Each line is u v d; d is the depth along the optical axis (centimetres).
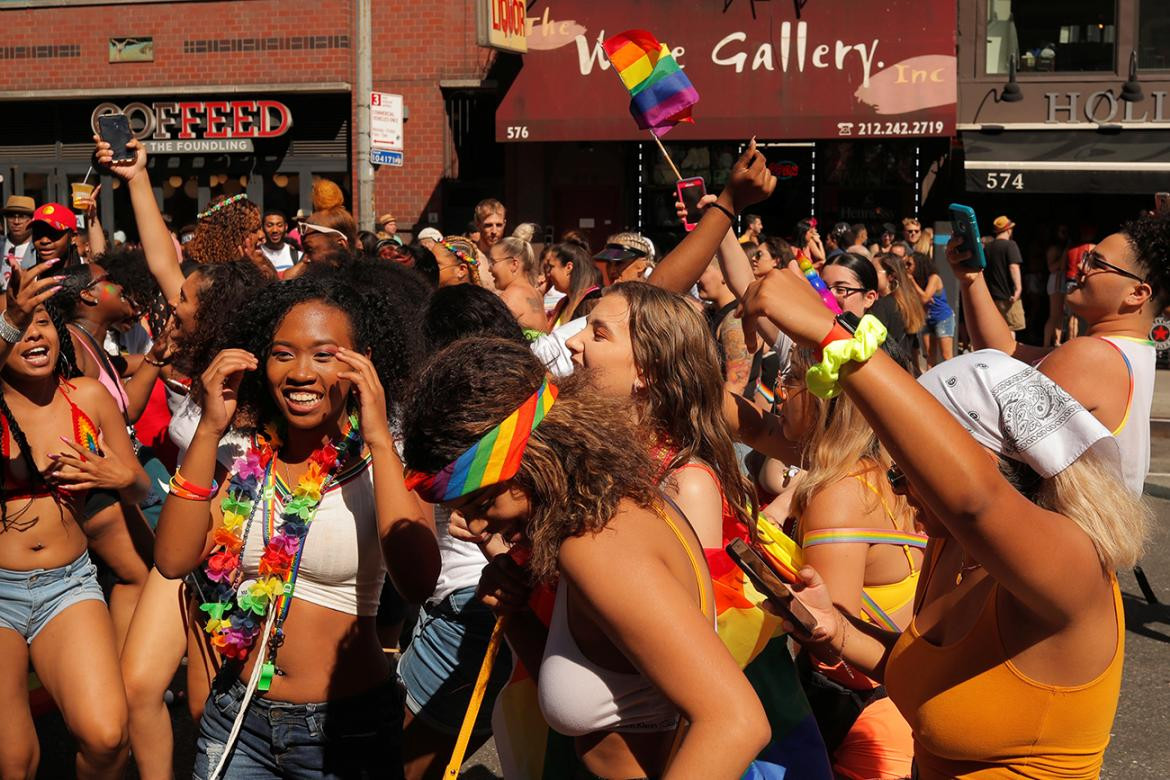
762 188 374
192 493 299
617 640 202
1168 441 1228
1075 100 1725
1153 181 1620
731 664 196
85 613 371
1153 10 1700
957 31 1741
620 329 283
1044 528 204
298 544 303
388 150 1269
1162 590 717
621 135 1680
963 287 421
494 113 1812
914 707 239
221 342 329
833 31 1647
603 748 228
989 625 225
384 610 471
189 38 1839
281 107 1812
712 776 190
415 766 371
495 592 255
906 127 1620
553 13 1689
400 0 1788
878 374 189
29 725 372
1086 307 388
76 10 1859
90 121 1900
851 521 308
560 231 1820
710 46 1670
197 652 327
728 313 628
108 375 492
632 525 209
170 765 361
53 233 675
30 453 373
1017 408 217
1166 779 460
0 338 361
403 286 489
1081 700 220
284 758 309
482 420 208
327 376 305
